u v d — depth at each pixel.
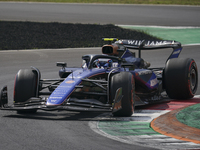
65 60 55.84
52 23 85.69
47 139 18.08
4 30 76.62
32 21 90.88
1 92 23.98
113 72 25.75
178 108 26.09
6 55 58.81
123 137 18.52
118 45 31.97
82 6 124.38
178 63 30.80
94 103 23.50
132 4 133.38
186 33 84.12
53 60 55.75
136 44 34.44
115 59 29.66
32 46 67.50
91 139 18.09
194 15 110.81
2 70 47.75
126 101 23.52
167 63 31.45
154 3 137.38
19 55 59.19
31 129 20.20
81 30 81.50
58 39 73.88
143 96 28.75
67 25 84.62
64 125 21.28
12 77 42.94
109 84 24.55
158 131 19.88
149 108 27.59
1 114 24.77
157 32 85.25
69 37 75.81
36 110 25.62
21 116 24.16
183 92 30.61
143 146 16.84
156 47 33.91
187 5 133.62
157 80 31.00
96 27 84.19
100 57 28.30
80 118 23.55
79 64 52.88
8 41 69.56
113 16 107.00
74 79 24.83
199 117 22.61
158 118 22.95
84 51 63.81
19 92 25.23
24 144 17.17
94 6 125.12
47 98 23.89
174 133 19.23
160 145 17.03
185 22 99.12
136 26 92.56
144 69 30.50
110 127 20.81
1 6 118.69
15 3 126.25
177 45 33.66
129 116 24.14
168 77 30.92
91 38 75.94
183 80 30.28
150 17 106.69
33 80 25.77
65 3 130.75
